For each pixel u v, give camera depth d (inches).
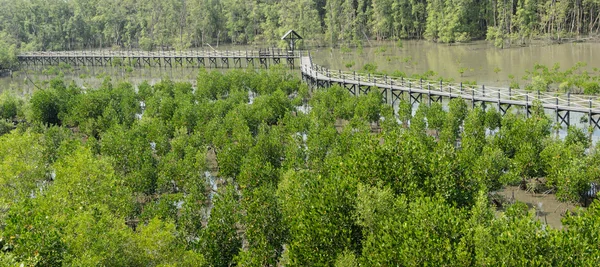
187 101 1860.2
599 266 606.9
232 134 1552.7
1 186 1075.9
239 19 4896.7
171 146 1585.9
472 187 933.2
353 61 3287.4
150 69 3690.9
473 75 2492.6
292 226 834.2
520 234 639.8
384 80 2074.3
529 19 3582.7
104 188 1005.2
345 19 4414.4
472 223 718.5
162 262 741.9
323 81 2303.2
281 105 1824.6
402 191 886.4
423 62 3034.0
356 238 800.9
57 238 738.8
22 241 722.8
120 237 733.3
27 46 4616.1
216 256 873.5
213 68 3503.9
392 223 732.0
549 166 1125.7
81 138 1855.3
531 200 1148.5
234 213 940.6
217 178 1408.7
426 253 657.0
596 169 1027.3
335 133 1385.3
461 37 3693.4
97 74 3587.6
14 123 2164.1
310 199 844.0
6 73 3917.3
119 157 1330.0
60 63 3973.9
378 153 928.9
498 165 1105.4
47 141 1485.0
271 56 3211.1
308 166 1235.2
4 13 5152.6
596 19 3464.6
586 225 681.6
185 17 4943.4
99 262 700.0
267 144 1300.4
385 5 4252.0
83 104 1919.3
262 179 1123.9
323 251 763.4
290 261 786.2
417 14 4276.6
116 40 5201.8
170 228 792.9
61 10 5191.9
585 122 1596.9
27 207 847.7
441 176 896.3
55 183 1026.1
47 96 2074.3
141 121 1726.1
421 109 1614.2
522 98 1674.5
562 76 2027.6
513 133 1252.5
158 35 4926.2
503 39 3511.3
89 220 781.9
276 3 4911.4
